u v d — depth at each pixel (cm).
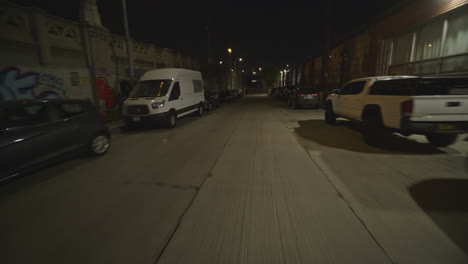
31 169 397
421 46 1033
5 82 673
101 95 1056
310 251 210
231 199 317
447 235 228
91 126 519
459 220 253
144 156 539
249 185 362
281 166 448
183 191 346
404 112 455
